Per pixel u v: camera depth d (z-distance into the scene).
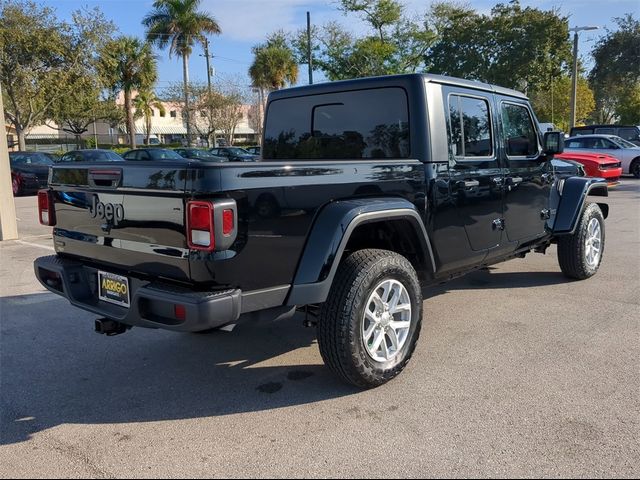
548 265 7.30
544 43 34.16
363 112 4.48
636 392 3.62
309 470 2.85
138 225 3.26
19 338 4.93
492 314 5.29
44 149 44.94
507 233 5.07
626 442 3.03
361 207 3.51
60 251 4.02
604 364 4.07
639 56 40.97
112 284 3.56
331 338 3.51
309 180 3.37
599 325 4.91
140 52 39.84
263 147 5.36
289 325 5.18
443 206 4.24
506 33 34.56
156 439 3.20
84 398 3.75
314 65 39.16
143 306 3.20
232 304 3.02
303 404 3.57
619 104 44.16
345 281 3.51
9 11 25.47
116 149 41.53
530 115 5.44
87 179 3.58
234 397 3.71
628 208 12.68
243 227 3.05
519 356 4.25
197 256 2.96
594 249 6.53
